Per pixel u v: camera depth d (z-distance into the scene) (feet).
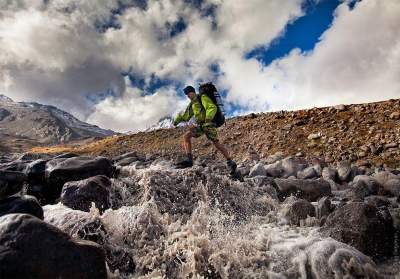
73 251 5.82
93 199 9.70
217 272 7.32
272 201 11.62
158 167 13.26
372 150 20.67
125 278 7.18
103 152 41.47
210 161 23.36
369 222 8.13
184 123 14.47
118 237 8.09
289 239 8.21
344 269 6.56
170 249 7.76
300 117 29.60
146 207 9.01
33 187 11.25
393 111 25.17
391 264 7.74
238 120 34.88
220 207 10.98
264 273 7.22
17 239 5.51
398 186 12.09
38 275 5.37
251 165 20.13
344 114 27.71
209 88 13.73
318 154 22.56
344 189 13.87
